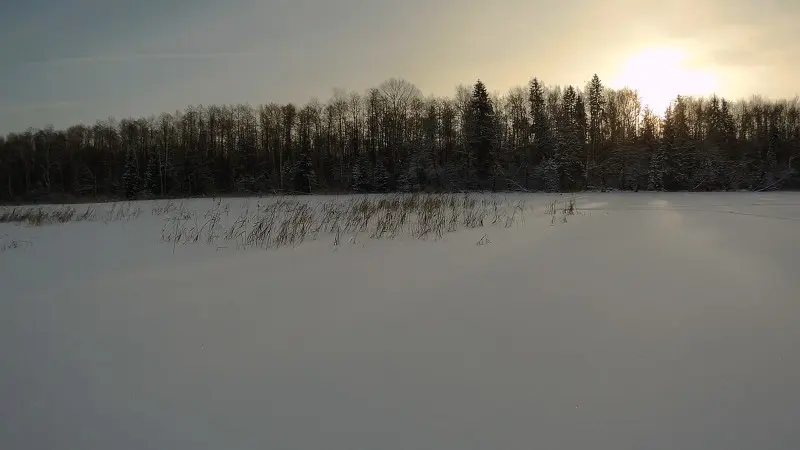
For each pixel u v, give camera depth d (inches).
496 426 104.3
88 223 619.8
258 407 114.7
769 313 174.7
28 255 355.3
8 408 117.6
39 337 167.3
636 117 2288.4
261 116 2472.9
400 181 1807.3
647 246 333.4
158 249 363.9
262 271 272.5
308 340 157.8
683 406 110.9
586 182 1804.9
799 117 2178.9
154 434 104.9
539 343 150.5
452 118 2144.4
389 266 277.4
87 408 117.0
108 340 162.9
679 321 168.2
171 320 183.3
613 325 165.6
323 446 98.4
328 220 480.4
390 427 104.8
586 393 117.7
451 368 133.4
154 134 2452.0
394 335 160.9
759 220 510.0
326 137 2400.3
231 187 2180.1
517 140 2144.4
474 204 673.0
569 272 251.0
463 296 207.2
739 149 1993.1
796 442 96.7
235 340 159.5
